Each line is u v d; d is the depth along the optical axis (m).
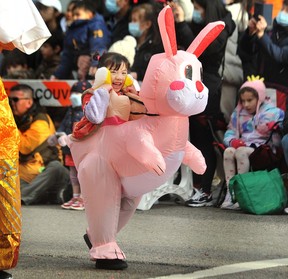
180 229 18.91
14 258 12.92
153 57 13.77
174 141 13.76
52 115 25.38
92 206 14.09
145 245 16.98
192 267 14.73
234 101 23.41
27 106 23.62
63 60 25.22
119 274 14.05
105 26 24.53
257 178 20.92
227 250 16.44
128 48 22.70
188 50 14.16
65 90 24.78
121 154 13.80
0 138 12.73
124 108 13.94
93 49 24.08
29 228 19.23
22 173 23.48
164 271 14.34
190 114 13.65
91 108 13.88
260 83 22.00
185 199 22.53
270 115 21.80
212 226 19.28
